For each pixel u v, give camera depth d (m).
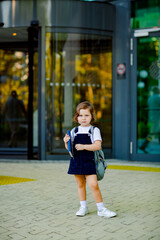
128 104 8.98
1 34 9.72
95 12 9.08
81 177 4.02
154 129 8.82
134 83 8.95
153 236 3.32
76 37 9.08
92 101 9.23
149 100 8.88
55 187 5.63
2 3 9.00
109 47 9.22
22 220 3.86
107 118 9.22
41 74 8.98
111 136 9.20
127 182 6.04
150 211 4.21
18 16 8.92
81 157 3.86
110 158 9.22
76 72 9.17
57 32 8.98
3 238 3.29
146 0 8.77
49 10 8.89
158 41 8.74
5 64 11.38
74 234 3.39
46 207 4.41
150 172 7.09
